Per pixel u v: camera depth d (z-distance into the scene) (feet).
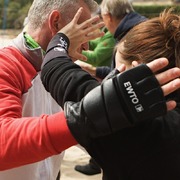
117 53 3.88
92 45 12.35
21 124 3.34
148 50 3.52
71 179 12.83
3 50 4.82
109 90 2.86
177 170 3.22
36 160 3.35
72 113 3.05
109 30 11.69
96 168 13.15
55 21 4.92
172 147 3.25
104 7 11.38
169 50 3.48
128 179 3.31
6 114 3.86
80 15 4.83
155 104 2.77
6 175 4.73
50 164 5.28
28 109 4.87
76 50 4.41
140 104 2.77
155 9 53.98
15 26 49.67
